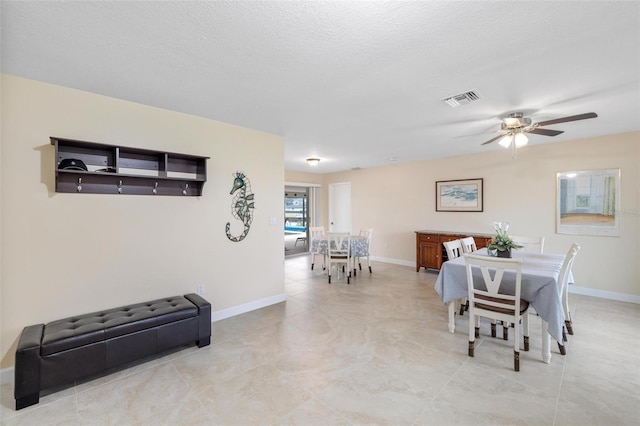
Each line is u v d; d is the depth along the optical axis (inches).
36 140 88.7
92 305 98.3
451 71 82.4
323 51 71.9
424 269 233.3
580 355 97.7
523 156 185.0
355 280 201.6
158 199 113.0
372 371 89.1
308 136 155.7
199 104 108.5
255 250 144.5
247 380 84.7
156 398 77.0
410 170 245.9
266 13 57.6
